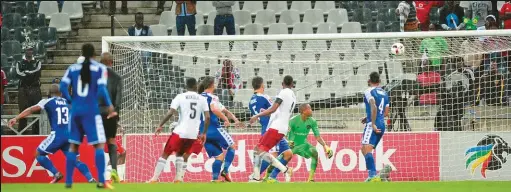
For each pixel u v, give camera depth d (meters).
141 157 53.22
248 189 37.47
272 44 63.12
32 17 76.06
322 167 53.78
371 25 74.38
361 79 61.56
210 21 78.50
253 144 53.53
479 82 55.50
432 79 55.84
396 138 53.97
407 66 57.53
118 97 39.56
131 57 54.38
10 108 65.81
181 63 59.75
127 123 54.06
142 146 53.31
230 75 57.19
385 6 79.38
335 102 58.56
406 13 68.19
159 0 77.75
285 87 47.12
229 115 47.66
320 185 41.53
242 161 53.53
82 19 76.38
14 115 61.84
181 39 52.00
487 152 54.00
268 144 46.53
